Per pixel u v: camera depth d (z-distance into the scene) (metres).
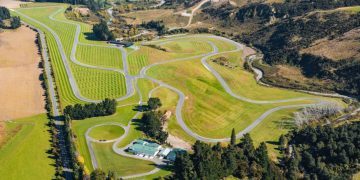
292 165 184.12
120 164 182.88
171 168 180.38
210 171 168.62
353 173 183.75
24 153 188.00
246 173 176.38
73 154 181.88
